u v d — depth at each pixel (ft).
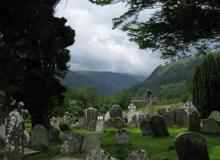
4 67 77.36
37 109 85.66
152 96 129.90
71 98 191.72
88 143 62.39
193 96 121.29
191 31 62.95
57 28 87.76
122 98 243.81
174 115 108.58
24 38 83.10
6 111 82.33
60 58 88.79
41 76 83.46
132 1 64.64
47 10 83.46
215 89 117.50
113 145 66.74
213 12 61.00
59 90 89.45
